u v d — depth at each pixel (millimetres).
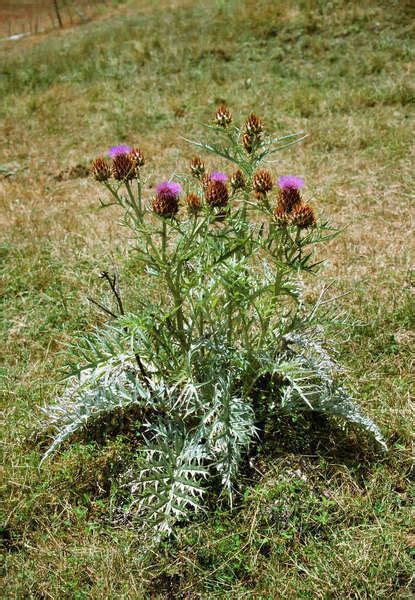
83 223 3113
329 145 3834
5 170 4043
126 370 1926
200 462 1823
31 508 1785
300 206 1626
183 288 1750
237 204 3166
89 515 1783
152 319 1810
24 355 2293
